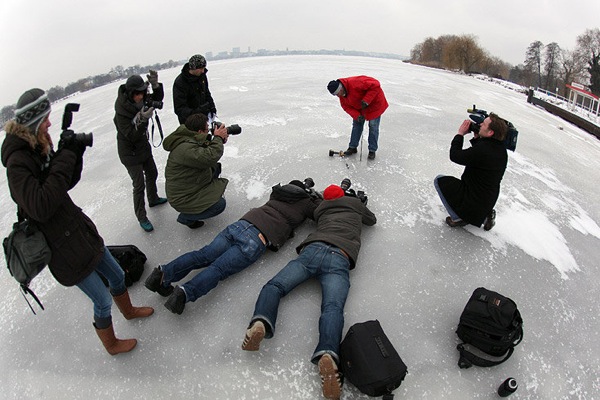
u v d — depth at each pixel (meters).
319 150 5.43
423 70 18.44
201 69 3.96
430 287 3.20
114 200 4.47
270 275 3.23
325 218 3.34
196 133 3.32
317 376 2.51
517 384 2.54
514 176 5.24
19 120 1.90
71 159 2.05
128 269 3.14
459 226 3.90
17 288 3.39
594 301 3.31
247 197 4.32
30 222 2.05
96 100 10.91
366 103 4.66
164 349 2.69
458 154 3.43
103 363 2.64
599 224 4.60
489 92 12.80
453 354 2.69
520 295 3.22
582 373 2.68
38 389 2.53
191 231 3.79
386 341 2.46
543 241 3.90
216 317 2.89
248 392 2.43
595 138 9.24
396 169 4.98
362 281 3.21
